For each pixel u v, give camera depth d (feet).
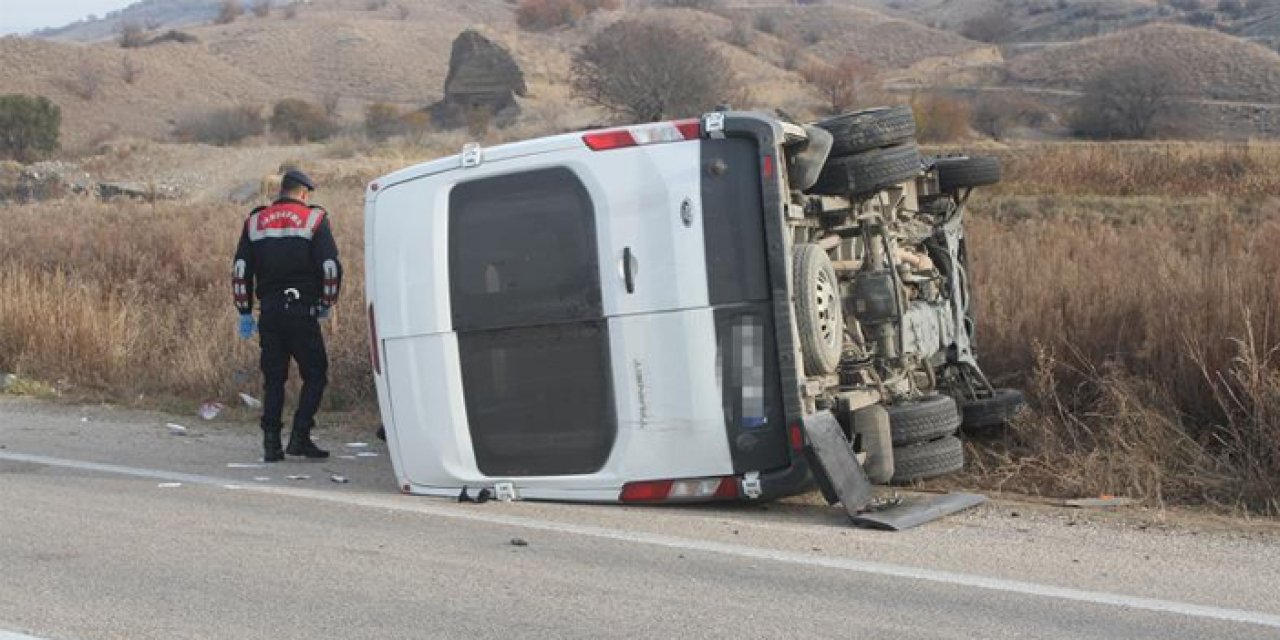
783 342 25.23
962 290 36.50
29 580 20.99
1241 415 31.09
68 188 172.86
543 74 294.46
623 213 25.73
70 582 20.90
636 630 18.72
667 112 204.74
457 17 590.14
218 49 435.12
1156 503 27.94
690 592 20.61
